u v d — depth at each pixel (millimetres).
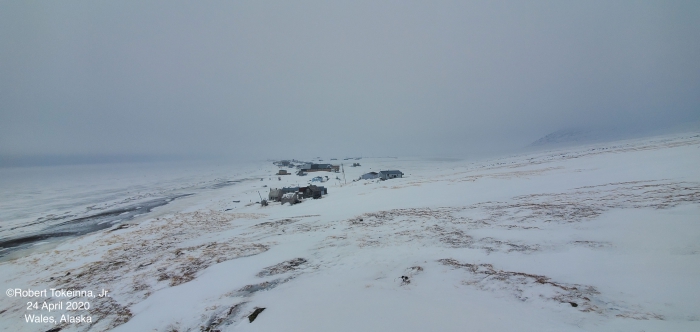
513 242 14156
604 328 6281
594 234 13539
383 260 13414
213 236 24172
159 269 15844
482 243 14625
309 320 7727
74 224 39594
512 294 8633
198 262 16172
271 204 44625
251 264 14523
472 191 34906
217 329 8328
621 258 10422
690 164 29984
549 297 8109
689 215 13805
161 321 9680
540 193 28391
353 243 17000
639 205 17500
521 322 6816
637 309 6992
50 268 19469
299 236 20438
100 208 51531
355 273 11938
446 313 7492
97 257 20531
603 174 34219
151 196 64812
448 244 15102
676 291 7562
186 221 32250
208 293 11375
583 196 23578
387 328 6914
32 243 31094
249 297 10359
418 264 12398
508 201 26203
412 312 7668
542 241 13688
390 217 24438
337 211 31406
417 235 17547
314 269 12992
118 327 9914
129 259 19062
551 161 65688
